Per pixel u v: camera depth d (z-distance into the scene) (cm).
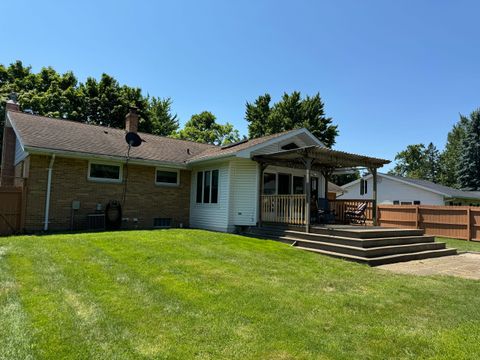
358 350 342
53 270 584
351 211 1458
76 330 365
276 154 1173
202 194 1442
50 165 1155
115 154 1275
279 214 1209
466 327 412
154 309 434
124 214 1320
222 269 652
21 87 2869
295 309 457
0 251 706
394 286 606
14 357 305
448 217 1656
